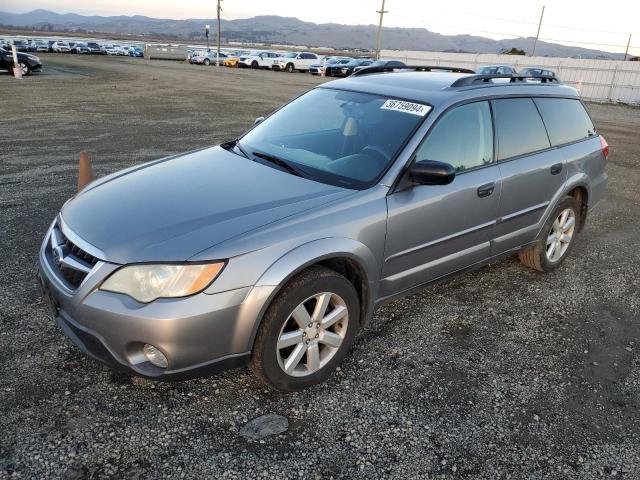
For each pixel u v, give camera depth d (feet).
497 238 13.50
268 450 8.55
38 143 31.07
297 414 9.40
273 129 13.47
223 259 8.45
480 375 10.86
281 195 10.16
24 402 9.23
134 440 8.58
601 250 18.43
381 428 9.19
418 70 15.92
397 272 11.23
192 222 9.09
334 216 9.75
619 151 38.09
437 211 11.42
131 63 139.95
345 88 13.70
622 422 9.74
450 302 13.94
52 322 11.70
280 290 9.11
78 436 8.58
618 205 24.20
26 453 8.18
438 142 11.62
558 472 8.50
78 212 10.05
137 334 8.23
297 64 145.79
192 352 8.45
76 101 51.52
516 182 13.34
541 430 9.40
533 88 14.71
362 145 11.62
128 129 36.88
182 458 8.29
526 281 15.53
